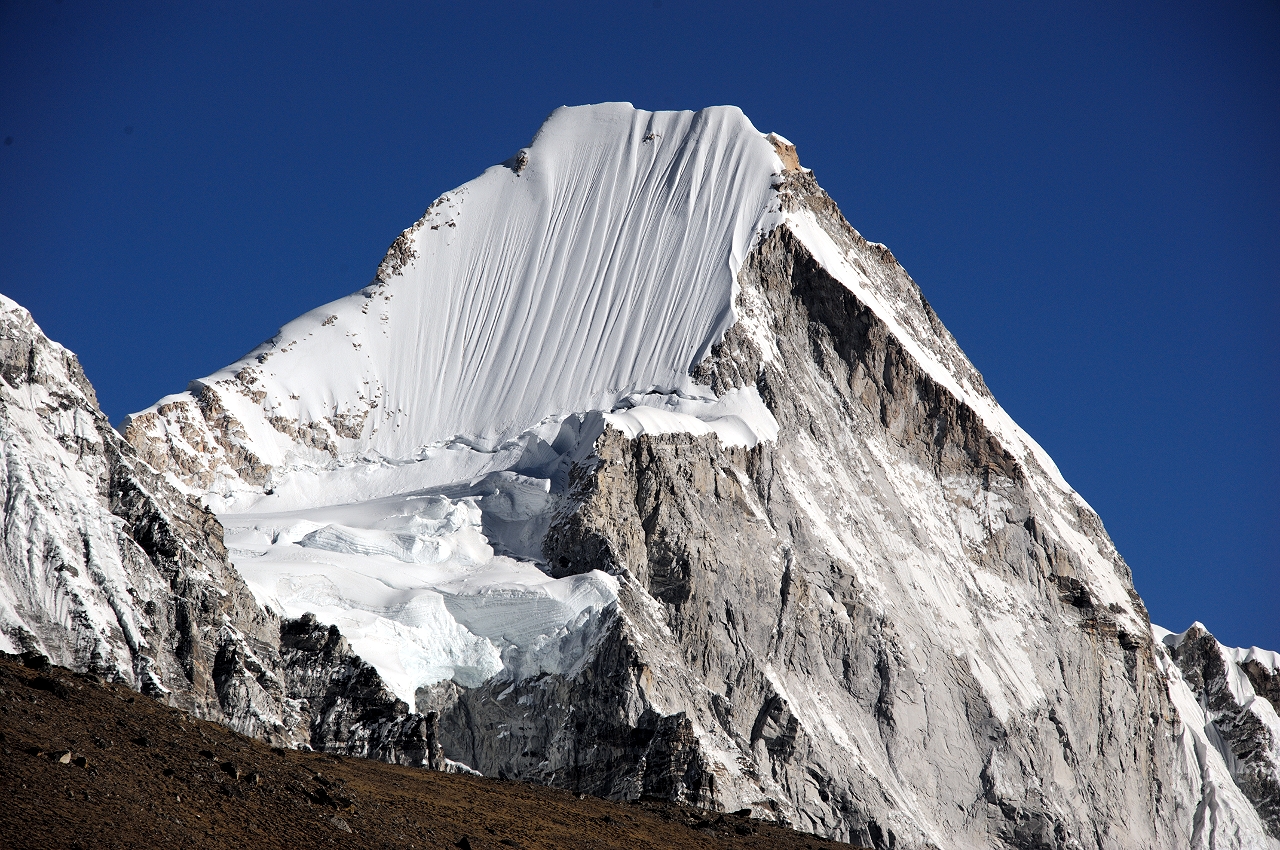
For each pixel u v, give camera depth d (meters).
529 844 69.25
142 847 52.84
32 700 61.72
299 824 60.09
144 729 63.38
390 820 64.75
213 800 59.03
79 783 55.59
